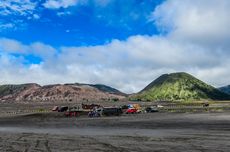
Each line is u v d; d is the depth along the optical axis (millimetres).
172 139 28688
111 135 34688
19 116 99438
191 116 68688
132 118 69562
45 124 60250
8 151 24344
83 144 27422
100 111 89688
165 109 124500
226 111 93938
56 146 26641
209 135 31125
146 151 22312
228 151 21297
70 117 89125
